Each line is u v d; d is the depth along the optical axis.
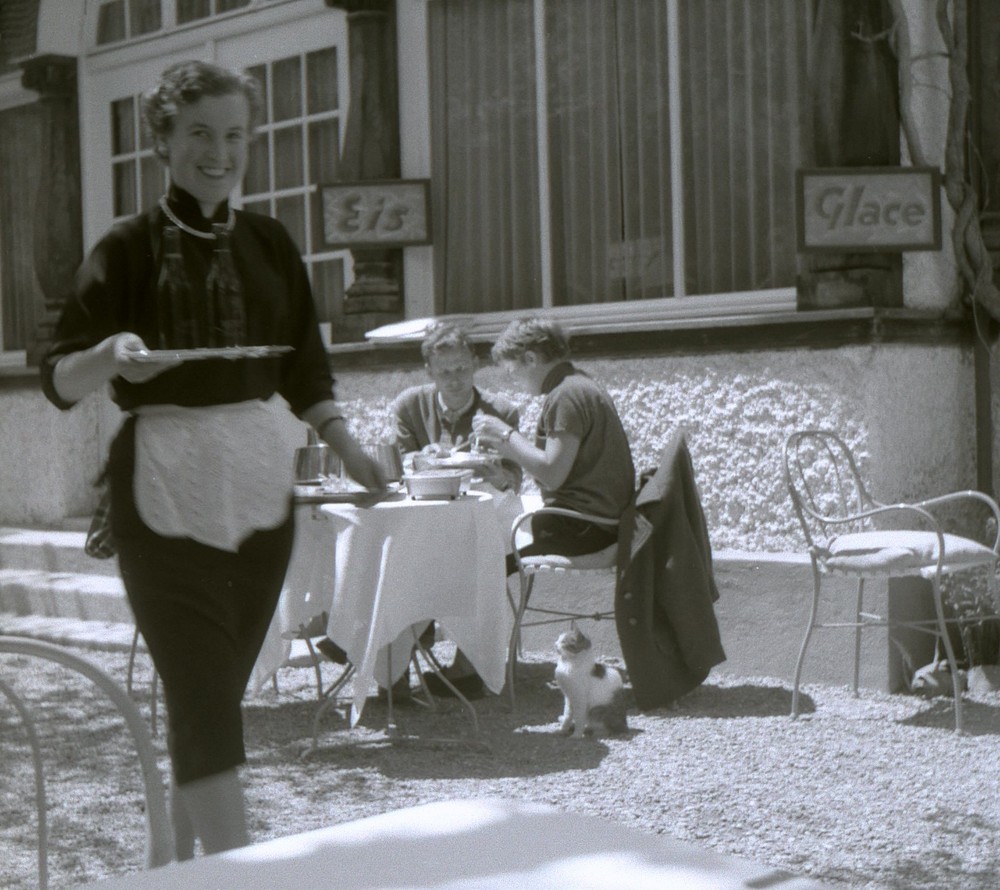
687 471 5.82
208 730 2.75
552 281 7.68
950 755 4.92
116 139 9.67
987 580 5.96
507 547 6.10
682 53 7.22
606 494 5.84
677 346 6.69
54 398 2.81
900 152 6.43
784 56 6.95
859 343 6.16
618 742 5.22
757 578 6.18
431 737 5.36
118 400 2.86
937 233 6.31
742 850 3.94
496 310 7.91
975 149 6.45
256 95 2.95
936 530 5.24
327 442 3.10
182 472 2.79
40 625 7.90
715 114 7.15
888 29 6.35
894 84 6.38
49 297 9.70
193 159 2.86
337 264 8.64
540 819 1.18
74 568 8.52
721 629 6.29
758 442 6.47
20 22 9.95
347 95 8.43
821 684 6.03
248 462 2.84
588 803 4.43
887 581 5.84
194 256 2.87
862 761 4.86
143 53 9.43
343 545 5.13
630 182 7.44
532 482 7.23
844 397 6.21
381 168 8.12
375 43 8.11
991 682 5.83
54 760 5.20
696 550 5.71
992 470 6.46
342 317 8.20
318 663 6.50
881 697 5.80
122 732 5.62
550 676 6.44
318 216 8.06
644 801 4.44
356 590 5.12
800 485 6.36
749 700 5.81
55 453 9.56
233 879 1.07
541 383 6.00
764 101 7.01
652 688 5.61
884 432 6.17
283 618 5.43
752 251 7.07
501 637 5.46
